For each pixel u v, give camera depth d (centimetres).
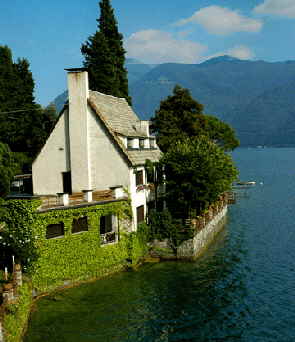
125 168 3809
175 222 4153
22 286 2667
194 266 3891
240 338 2534
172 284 3397
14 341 2219
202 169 4150
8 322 2236
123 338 2494
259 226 5853
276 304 3036
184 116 6281
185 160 4234
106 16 6606
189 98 6384
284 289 3331
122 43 6762
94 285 3328
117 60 6619
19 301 2506
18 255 2834
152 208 4438
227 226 5891
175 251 4059
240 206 7719
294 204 7812
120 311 2859
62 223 3250
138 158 4119
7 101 6103
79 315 2775
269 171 16650
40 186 4194
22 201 3020
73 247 3284
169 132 6150
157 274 3641
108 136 3847
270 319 2794
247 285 3412
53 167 4131
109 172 3869
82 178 3916
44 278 3084
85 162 3900
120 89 6644
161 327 2647
